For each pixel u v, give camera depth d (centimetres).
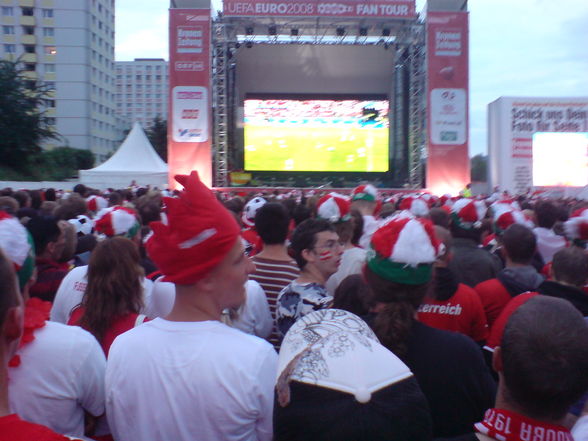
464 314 278
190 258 166
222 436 165
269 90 2298
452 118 2055
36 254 333
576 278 284
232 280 173
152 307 254
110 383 175
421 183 2194
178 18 2002
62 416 189
